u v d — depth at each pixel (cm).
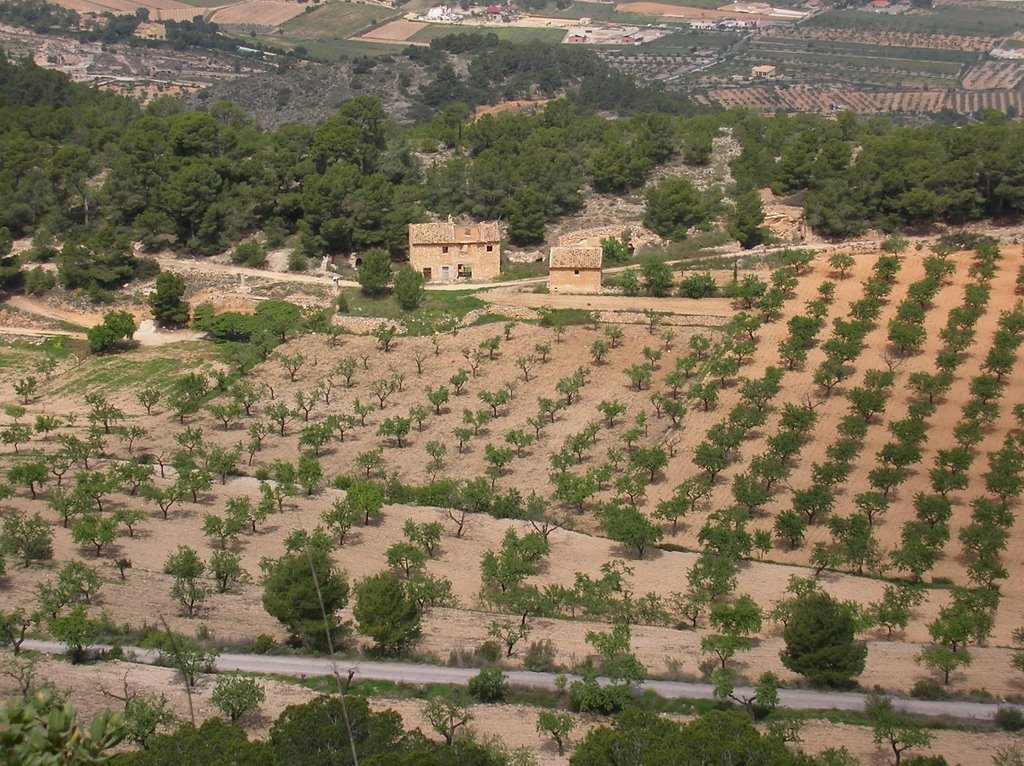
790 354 16462
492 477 14125
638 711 8519
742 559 12562
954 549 12738
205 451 14750
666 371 16850
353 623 10712
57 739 4062
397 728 7912
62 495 12744
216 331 18425
